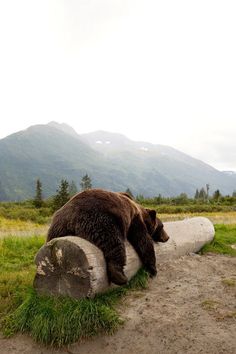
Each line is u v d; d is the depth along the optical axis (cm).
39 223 3675
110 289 636
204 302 627
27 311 561
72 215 601
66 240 570
